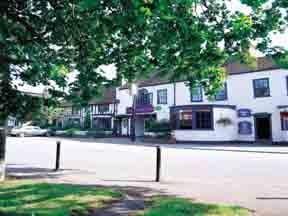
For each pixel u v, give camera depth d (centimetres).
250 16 584
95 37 664
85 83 746
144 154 1911
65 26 668
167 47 626
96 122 4812
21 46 629
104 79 762
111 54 732
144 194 754
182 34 527
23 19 629
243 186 897
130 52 676
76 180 961
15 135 4309
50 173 1111
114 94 4597
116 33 657
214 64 656
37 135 4503
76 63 753
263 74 2961
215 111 3019
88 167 1314
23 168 1245
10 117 687
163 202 654
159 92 3762
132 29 551
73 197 662
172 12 464
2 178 879
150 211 582
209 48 592
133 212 587
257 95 2992
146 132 3525
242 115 3092
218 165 1395
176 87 3562
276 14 584
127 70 761
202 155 1859
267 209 645
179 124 3194
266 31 582
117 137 4144
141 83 4006
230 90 3200
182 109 3178
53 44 724
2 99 646
